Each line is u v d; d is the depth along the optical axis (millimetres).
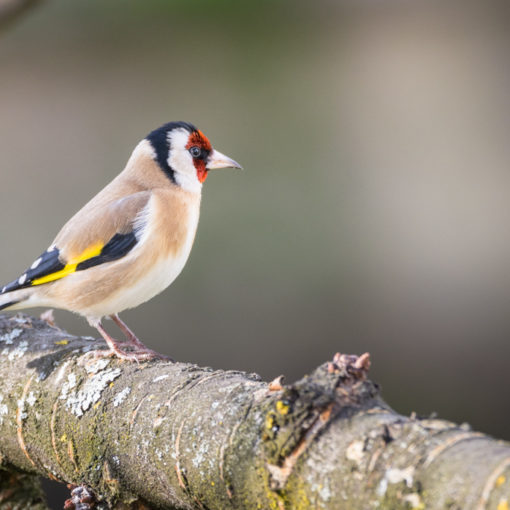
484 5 18281
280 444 3352
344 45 17797
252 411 3660
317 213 13875
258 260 13023
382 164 14898
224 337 12203
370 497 3080
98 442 4387
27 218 13891
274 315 12406
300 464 3312
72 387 4688
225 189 14133
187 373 4320
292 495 3334
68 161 15180
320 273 13000
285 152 15172
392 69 17484
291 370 11977
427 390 11633
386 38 18000
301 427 3336
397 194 14195
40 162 15109
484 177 14422
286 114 16078
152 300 12406
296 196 14125
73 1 17500
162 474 4004
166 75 16953
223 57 17344
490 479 2822
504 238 13461
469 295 12844
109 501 4344
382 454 3127
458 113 16062
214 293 12617
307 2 18109
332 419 3334
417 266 13039
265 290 12672
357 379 3447
